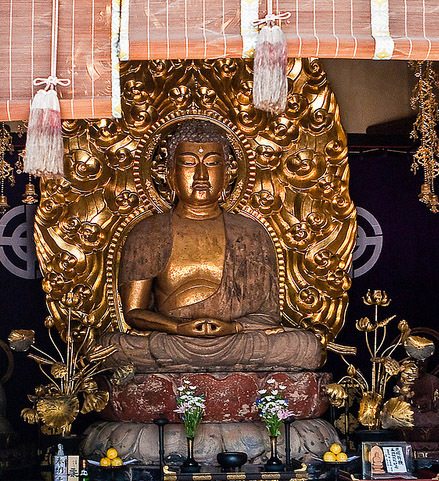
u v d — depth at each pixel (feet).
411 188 35.63
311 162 33.30
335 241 33.27
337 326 33.06
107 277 32.65
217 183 32.37
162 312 31.42
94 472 27.68
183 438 28.50
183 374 28.99
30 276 34.27
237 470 27.58
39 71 21.90
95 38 21.95
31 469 31.65
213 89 33.35
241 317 31.30
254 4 21.86
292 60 33.24
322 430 29.76
